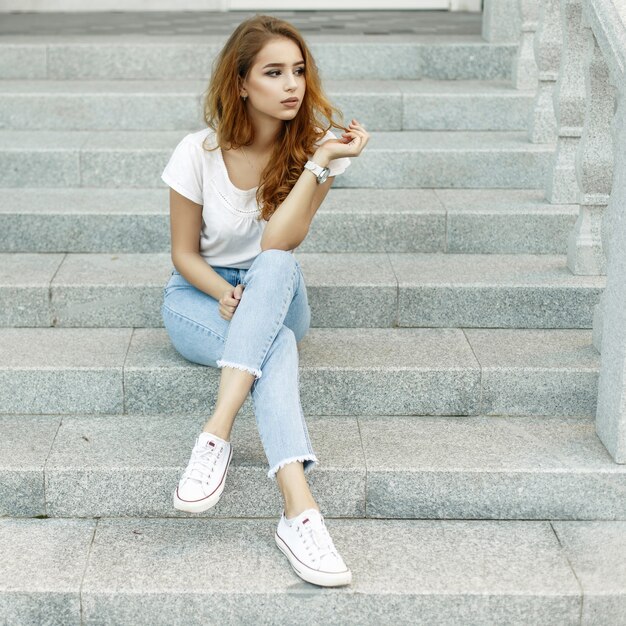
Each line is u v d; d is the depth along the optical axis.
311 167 2.97
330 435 3.14
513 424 3.23
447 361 3.29
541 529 2.95
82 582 2.69
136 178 4.20
